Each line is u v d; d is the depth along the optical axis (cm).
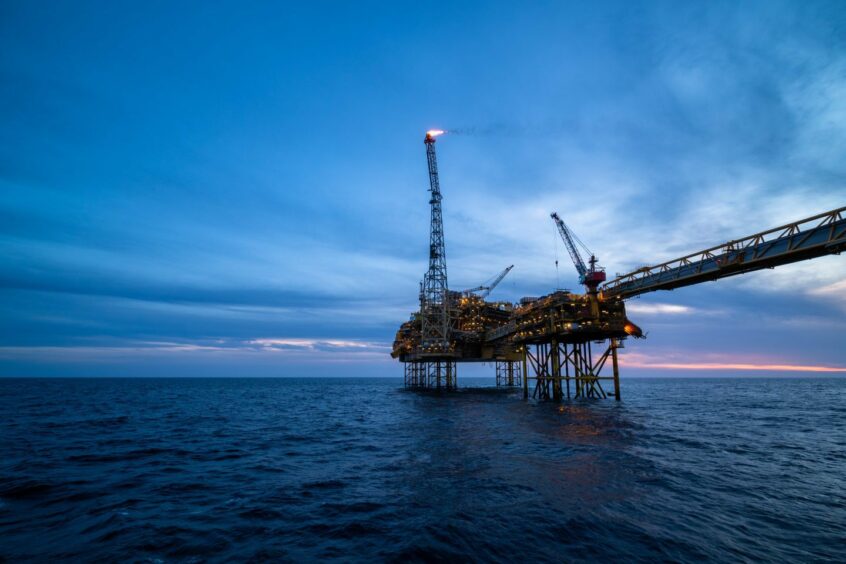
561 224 10288
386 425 5122
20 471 2611
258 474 2605
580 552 1430
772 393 13150
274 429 4800
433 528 1653
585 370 8062
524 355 9000
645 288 5684
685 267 5088
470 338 11444
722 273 4719
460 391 13412
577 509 1850
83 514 1866
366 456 3162
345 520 1778
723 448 3266
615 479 2348
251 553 1466
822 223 3678
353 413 6806
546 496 2047
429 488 2233
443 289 11375
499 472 2548
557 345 7588
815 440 3684
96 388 16275
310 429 4788
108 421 5409
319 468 2764
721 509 1841
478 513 1817
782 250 3994
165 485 2347
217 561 1410
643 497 2017
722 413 6191
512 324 8844
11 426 4744
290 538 1595
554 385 7688
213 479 2480
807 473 2483
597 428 4472
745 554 1404
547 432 4216
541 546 1480
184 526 1725
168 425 5094
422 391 13762
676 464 2709
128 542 1560
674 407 7212
